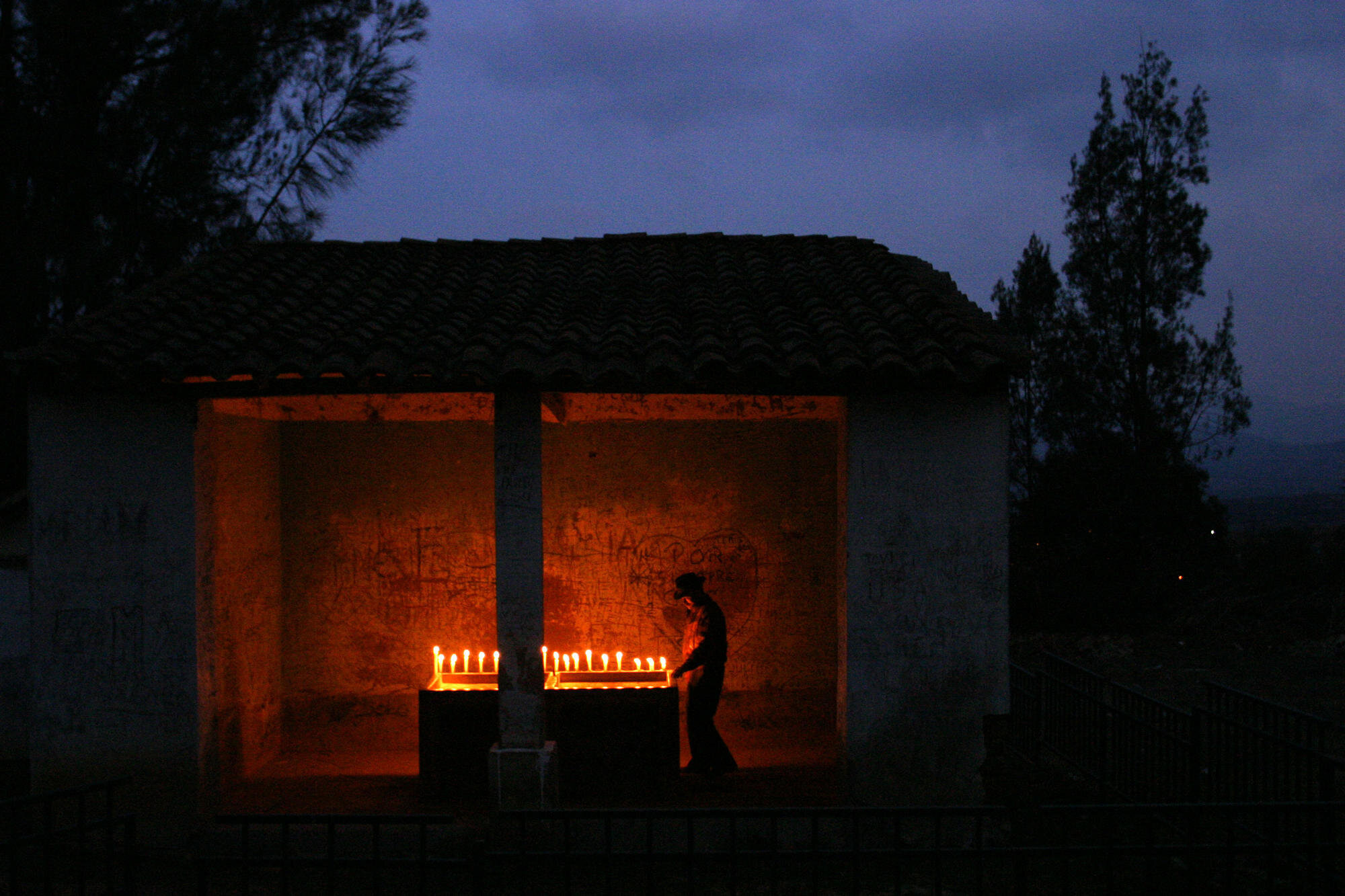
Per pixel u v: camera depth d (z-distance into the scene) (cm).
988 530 769
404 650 1045
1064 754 1026
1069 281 2331
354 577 1045
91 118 1316
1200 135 2227
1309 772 744
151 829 765
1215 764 880
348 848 770
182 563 769
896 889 486
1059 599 2020
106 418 769
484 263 1060
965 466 770
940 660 769
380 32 1591
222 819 490
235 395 768
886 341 762
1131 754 903
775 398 995
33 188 1294
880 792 769
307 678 1037
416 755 1004
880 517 773
